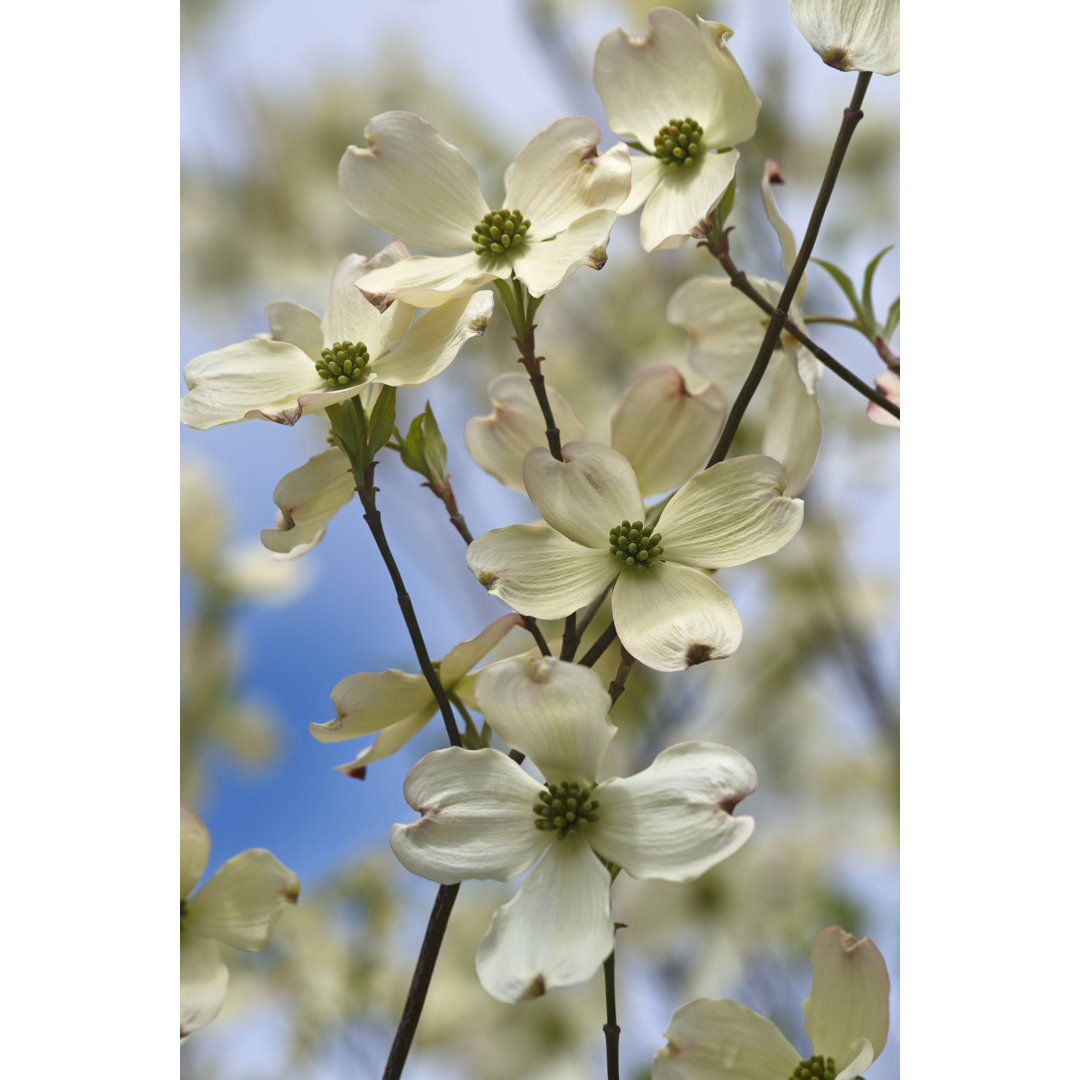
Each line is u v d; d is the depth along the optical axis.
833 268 0.82
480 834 0.71
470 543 0.74
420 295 0.73
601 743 0.71
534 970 0.70
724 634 0.72
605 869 0.70
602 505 0.74
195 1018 0.73
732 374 0.84
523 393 0.79
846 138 0.74
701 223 0.75
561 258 0.73
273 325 0.76
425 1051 0.97
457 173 0.76
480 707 0.72
